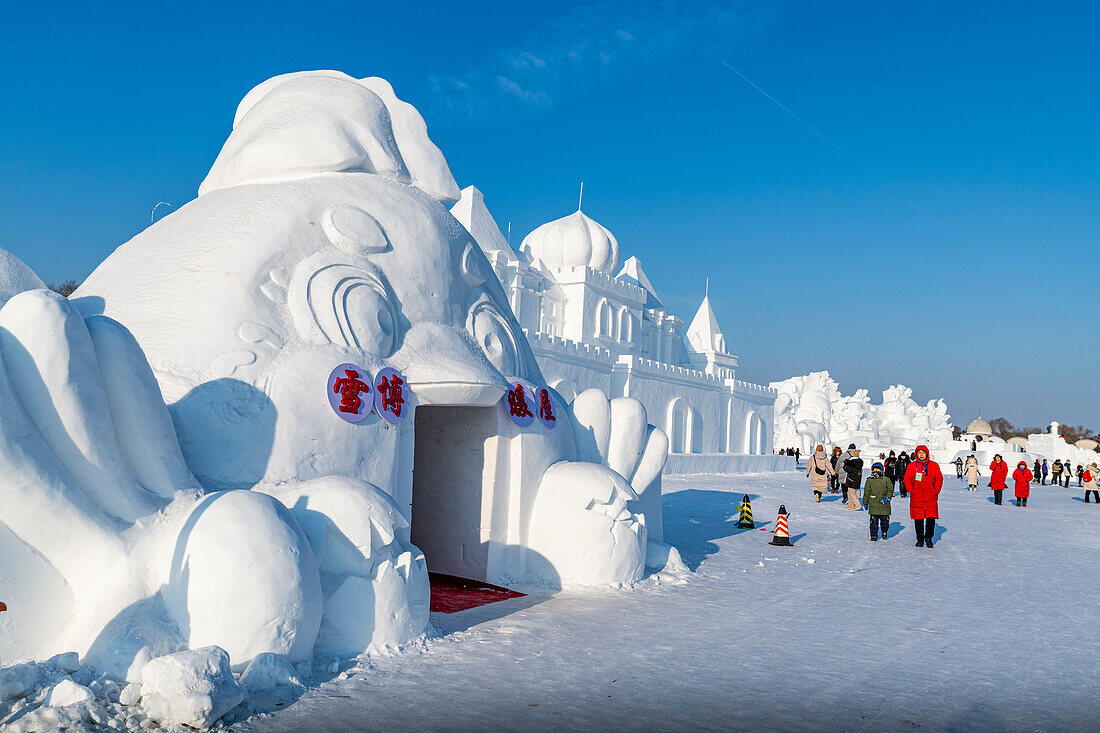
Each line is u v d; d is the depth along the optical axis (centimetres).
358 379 800
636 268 4278
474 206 3344
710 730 534
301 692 562
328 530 661
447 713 542
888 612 939
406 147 1065
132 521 604
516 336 1085
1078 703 623
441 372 862
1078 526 2055
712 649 737
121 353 598
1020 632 859
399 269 906
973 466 3403
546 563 978
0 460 526
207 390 725
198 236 841
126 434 612
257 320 779
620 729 528
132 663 535
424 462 1035
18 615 568
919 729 553
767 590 1047
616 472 1040
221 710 495
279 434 736
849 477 2228
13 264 801
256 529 580
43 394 546
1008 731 556
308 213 869
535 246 3803
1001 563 1370
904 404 7462
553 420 1050
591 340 3547
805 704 595
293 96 1001
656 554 1112
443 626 767
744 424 4028
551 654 694
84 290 874
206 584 561
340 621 647
